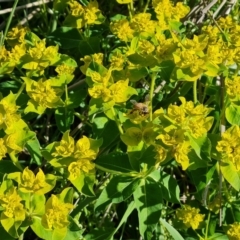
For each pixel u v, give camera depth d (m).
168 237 0.70
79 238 0.65
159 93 0.74
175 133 0.61
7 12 0.86
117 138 0.69
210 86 0.72
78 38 0.79
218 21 0.78
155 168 0.63
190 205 0.72
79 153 0.60
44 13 0.84
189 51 0.64
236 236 0.65
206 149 0.61
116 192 0.64
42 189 0.59
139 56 0.67
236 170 0.62
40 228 0.59
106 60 0.80
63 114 0.70
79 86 0.76
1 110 0.62
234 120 0.65
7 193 0.59
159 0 0.74
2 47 0.72
